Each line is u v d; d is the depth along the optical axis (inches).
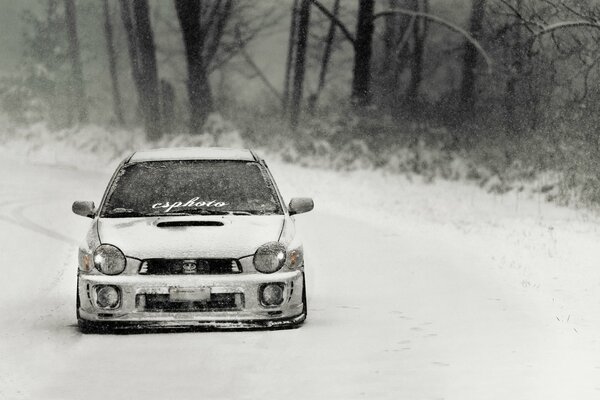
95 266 672.4
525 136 2242.9
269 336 657.0
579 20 2276.1
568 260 1085.1
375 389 506.3
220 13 3211.1
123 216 728.3
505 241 1275.8
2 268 997.8
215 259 671.8
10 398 493.0
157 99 3139.8
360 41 2970.0
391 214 1697.8
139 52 3243.1
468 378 529.3
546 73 2313.0
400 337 649.0
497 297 823.1
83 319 674.2
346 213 1679.4
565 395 490.0
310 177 2246.6
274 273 675.4
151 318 662.5
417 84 3176.7
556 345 618.5
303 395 495.5
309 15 3216.0
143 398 490.9
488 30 2689.5
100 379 534.6
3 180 2105.1
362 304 792.3
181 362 577.0
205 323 663.1
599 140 2050.9
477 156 2250.2
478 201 1957.4
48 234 1262.3
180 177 754.8
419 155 2300.7
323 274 972.6
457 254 1131.9
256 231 694.5
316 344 628.1
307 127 2632.9
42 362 580.4
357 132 2507.4
